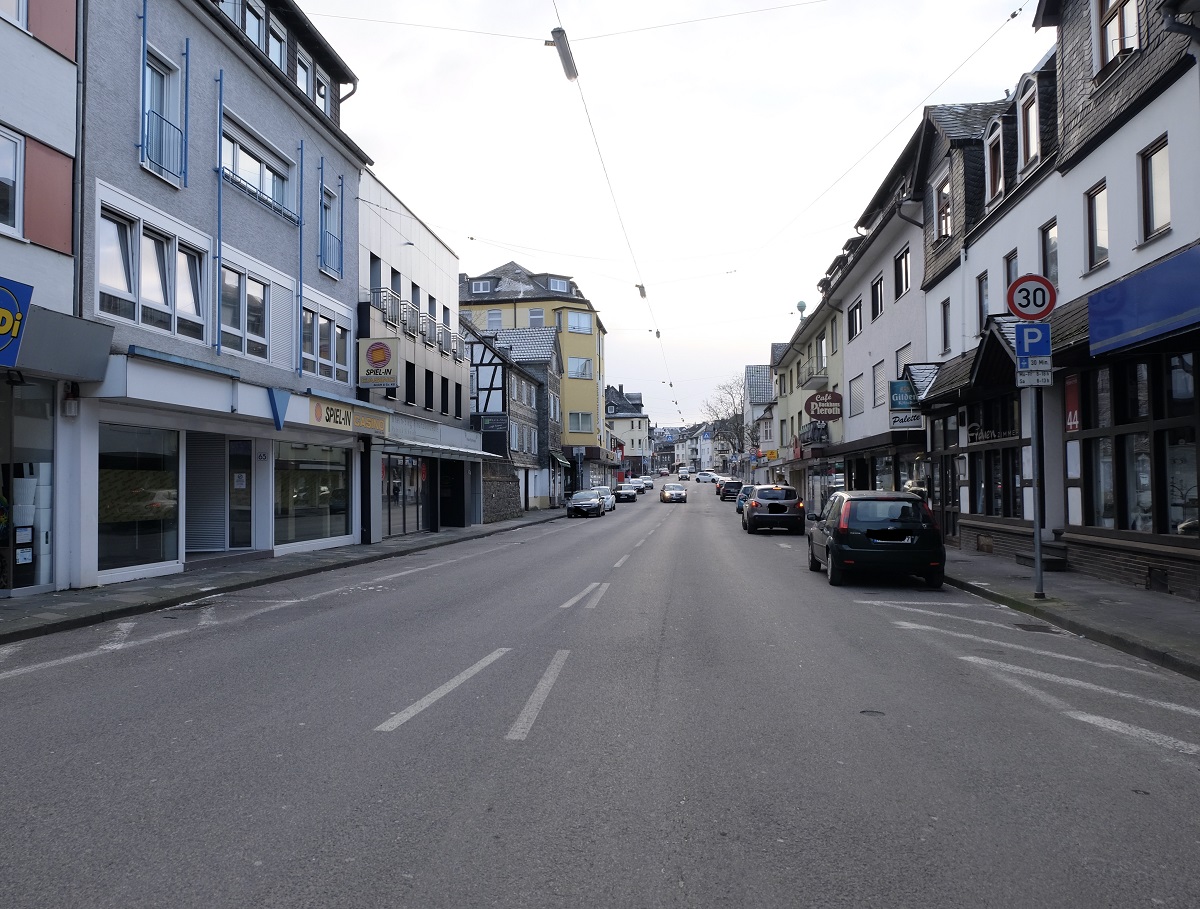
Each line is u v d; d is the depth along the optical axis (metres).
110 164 12.80
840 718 5.82
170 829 3.94
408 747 5.15
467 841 3.81
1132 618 9.30
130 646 8.69
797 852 3.72
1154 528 11.33
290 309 18.86
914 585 13.40
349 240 22.28
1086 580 12.75
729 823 4.03
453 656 7.87
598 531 29.36
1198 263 8.66
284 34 19.53
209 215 15.57
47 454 12.11
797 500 27.56
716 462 140.75
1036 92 15.27
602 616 10.23
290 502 19.61
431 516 29.80
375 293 24.08
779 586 13.30
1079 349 11.80
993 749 5.17
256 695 6.48
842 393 32.91
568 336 63.34
